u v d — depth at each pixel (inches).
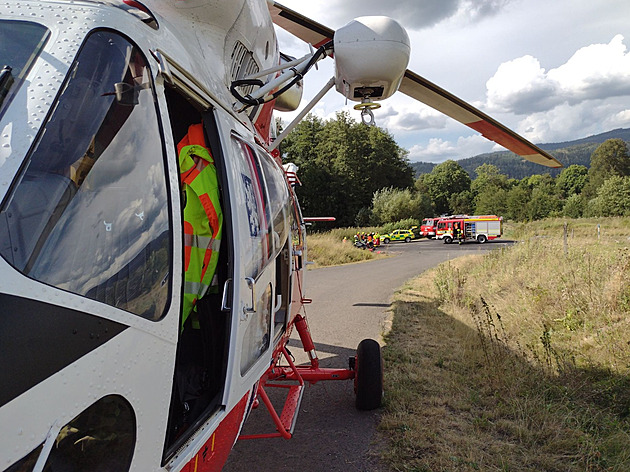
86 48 65.8
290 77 133.5
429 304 438.0
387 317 393.4
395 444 178.7
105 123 65.6
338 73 145.9
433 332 335.6
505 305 364.2
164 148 76.3
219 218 96.2
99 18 69.2
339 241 1218.0
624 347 240.2
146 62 74.1
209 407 91.4
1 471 46.4
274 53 157.1
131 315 64.1
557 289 353.1
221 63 117.4
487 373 238.1
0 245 51.1
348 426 197.0
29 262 53.1
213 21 112.8
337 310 427.8
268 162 139.6
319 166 2269.9
